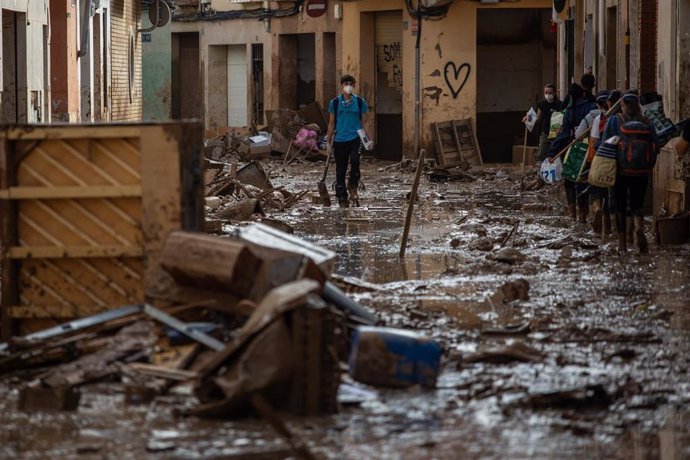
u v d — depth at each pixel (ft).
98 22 179.01
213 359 41.73
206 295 48.34
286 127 206.90
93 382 44.98
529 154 183.42
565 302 63.16
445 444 38.52
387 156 215.51
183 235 47.91
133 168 49.26
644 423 41.11
